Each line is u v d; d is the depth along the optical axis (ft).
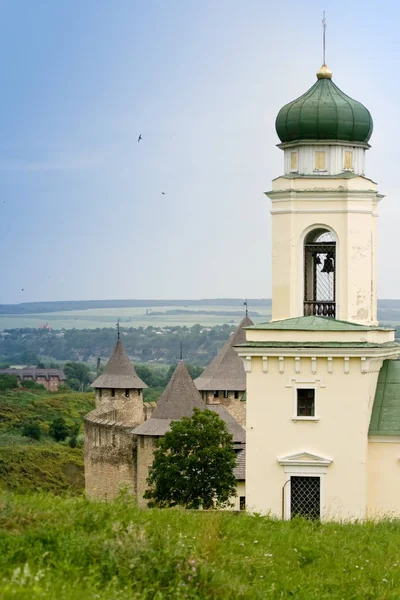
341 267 217.77
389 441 200.75
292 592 127.44
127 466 469.16
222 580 121.49
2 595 99.14
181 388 447.83
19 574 108.17
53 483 576.20
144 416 570.87
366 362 198.49
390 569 141.18
